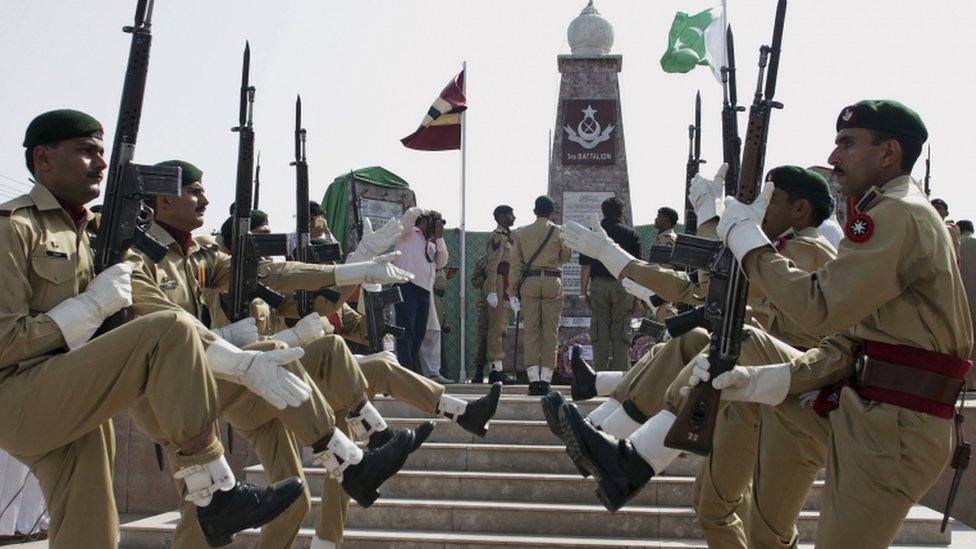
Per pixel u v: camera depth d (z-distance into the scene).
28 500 8.46
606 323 11.91
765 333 5.02
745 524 6.14
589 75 14.67
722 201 5.27
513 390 11.58
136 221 4.82
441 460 8.66
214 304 6.67
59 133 4.79
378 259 6.77
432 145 14.81
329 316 7.87
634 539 7.52
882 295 4.09
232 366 4.88
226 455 9.20
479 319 14.30
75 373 4.36
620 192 14.51
